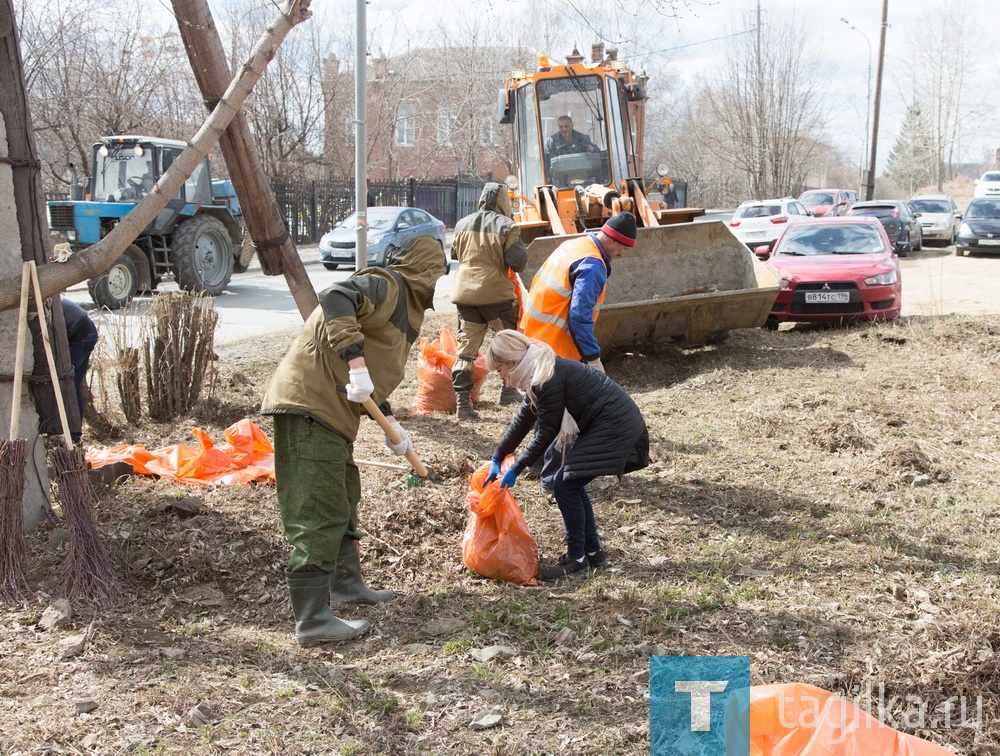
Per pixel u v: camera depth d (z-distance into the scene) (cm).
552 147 1113
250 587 420
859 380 842
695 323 927
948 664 330
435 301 1564
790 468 606
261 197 622
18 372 409
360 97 1197
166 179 448
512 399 789
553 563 456
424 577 439
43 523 468
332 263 2044
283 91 3017
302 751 291
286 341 1096
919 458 601
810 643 362
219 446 634
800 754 261
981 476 588
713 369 907
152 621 383
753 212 2422
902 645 353
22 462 402
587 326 527
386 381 381
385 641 372
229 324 1281
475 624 387
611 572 444
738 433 689
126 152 1541
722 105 5225
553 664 351
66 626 373
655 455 633
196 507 484
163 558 428
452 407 766
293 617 395
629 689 330
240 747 291
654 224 1057
